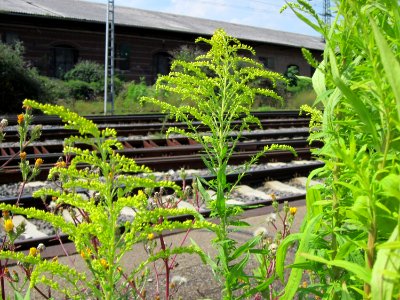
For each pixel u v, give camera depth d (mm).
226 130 2830
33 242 4910
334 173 1966
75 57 37062
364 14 1657
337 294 1979
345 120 1977
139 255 4152
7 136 11688
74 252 4270
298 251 1824
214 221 5246
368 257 1574
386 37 1728
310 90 35031
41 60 35219
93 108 25734
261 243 3307
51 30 35594
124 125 15117
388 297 1260
